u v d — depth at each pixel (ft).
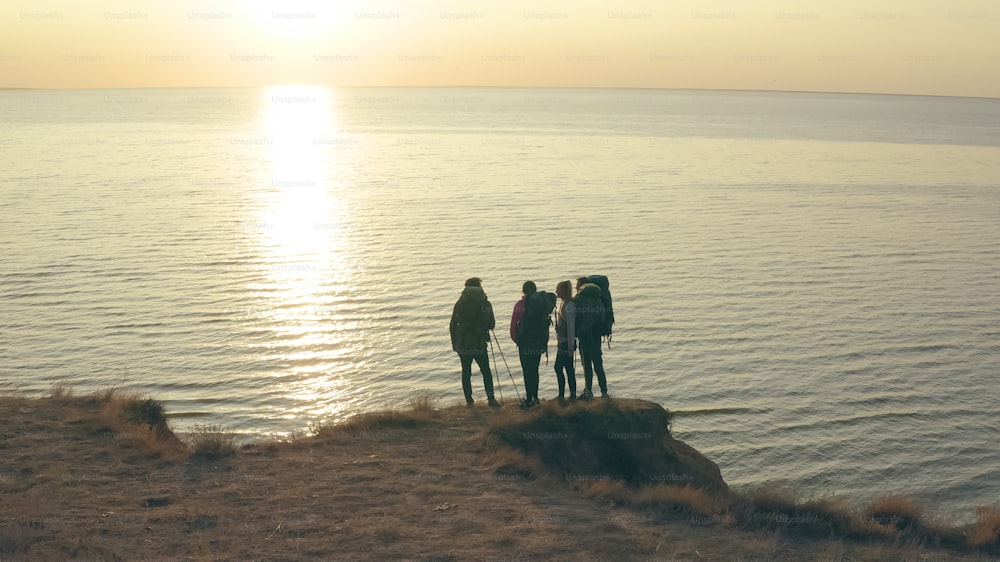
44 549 23.32
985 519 29.73
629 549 24.80
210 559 23.11
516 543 24.86
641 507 28.84
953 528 29.73
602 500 29.27
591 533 25.95
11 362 96.37
